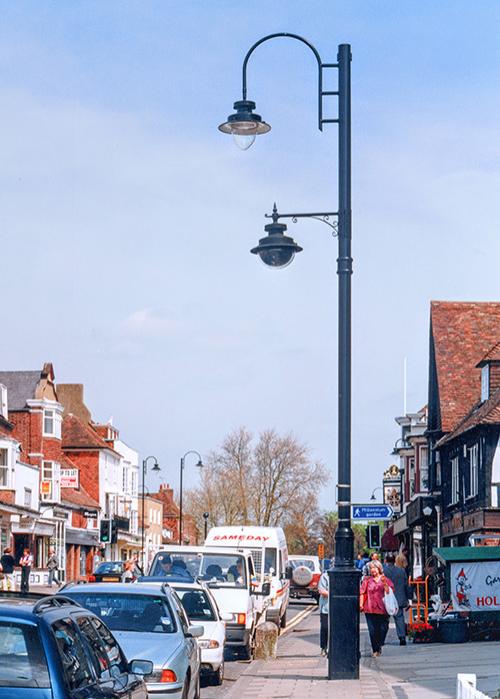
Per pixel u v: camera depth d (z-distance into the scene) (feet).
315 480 364.17
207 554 90.33
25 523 243.60
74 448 336.08
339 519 65.72
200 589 71.82
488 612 95.55
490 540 148.05
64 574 279.49
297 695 59.67
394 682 64.28
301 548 374.84
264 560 116.47
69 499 296.92
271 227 66.69
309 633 121.90
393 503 272.72
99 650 34.06
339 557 65.51
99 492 335.67
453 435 169.99
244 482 362.74
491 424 149.18
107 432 362.74
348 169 66.49
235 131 64.54
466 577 96.02
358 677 65.31
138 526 398.42
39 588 215.51
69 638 31.01
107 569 180.96
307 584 175.73
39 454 274.77
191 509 374.22
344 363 65.72
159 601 55.21
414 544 221.46
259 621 94.43
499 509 149.28
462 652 82.64
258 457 364.99
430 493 195.00
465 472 164.45
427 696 56.75
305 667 78.38
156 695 48.52
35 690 28.48
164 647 50.75
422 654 82.74
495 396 156.76
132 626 53.42
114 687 32.83
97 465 335.88
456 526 169.68
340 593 65.41
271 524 362.12
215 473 366.84
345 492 65.46
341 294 66.03
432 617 97.09
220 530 118.32
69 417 341.00
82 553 313.73
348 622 65.41
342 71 66.69
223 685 69.77
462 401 183.42
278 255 66.54
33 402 276.00
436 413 191.21
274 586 115.55
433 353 193.26
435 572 137.80
